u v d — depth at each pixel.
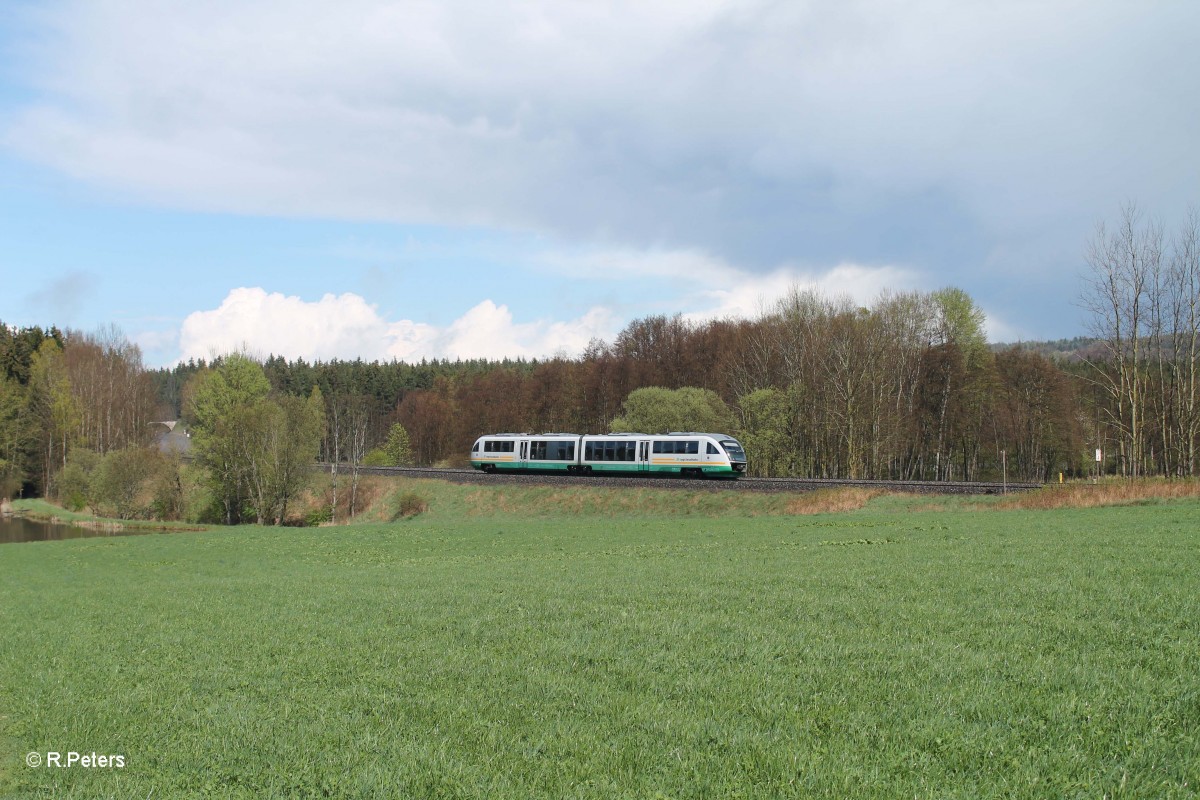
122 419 96.12
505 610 16.61
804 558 23.81
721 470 58.06
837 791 7.32
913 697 9.65
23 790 8.79
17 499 92.12
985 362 81.50
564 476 61.31
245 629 16.47
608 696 10.38
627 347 111.75
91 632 17.53
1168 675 9.96
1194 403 52.94
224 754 9.26
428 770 8.34
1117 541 22.72
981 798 7.10
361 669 12.51
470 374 154.62
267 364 176.00
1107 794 7.08
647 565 24.53
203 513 75.06
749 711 9.55
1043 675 10.11
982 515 36.50
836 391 71.00
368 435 134.50
